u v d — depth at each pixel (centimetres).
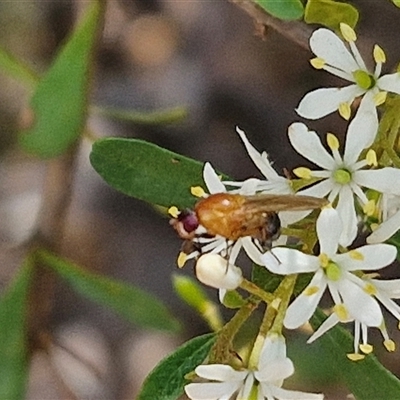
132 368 20
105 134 20
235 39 21
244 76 20
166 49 21
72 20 20
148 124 20
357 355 10
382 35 18
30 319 12
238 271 10
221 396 10
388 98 10
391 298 10
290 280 10
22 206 20
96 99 20
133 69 21
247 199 10
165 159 11
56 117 11
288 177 10
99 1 11
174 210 10
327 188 10
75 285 12
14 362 12
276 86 20
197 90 20
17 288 12
